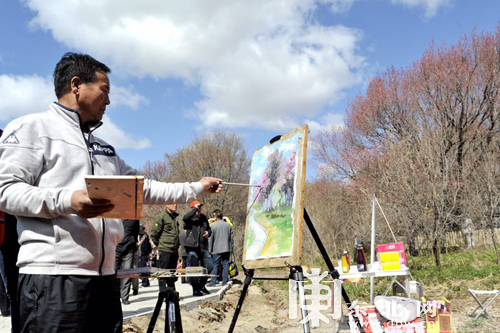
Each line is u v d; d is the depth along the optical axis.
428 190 13.41
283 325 6.81
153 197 2.82
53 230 2.17
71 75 2.43
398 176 14.32
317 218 19.48
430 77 19.50
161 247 8.67
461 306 7.18
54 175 2.23
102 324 2.36
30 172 2.16
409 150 14.96
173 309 2.80
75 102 2.43
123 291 7.86
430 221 13.16
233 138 42.44
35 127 2.23
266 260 3.71
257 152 4.73
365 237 16.23
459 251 14.54
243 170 41.69
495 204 13.66
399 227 14.52
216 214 12.38
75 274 2.18
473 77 19.34
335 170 22.95
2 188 2.05
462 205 14.54
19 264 2.19
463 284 9.05
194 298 8.57
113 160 2.64
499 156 16.61
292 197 3.61
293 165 3.73
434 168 13.88
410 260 13.02
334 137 23.47
